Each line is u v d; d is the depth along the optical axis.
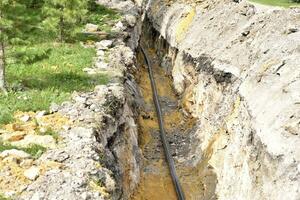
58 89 17.27
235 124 16.97
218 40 24.48
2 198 9.97
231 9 26.22
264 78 16.09
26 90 17.08
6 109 14.65
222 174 16.78
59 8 26.30
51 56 22.53
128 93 20.75
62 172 11.19
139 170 18.41
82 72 20.22
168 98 28.89
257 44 19.45
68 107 15.33
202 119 21.83
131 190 16.12
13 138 12.73
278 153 12.22
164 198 17.34
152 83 30.56
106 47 25.30
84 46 25.44
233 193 15.02
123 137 16.78
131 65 24.98
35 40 25.28
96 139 13.41
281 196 11.35
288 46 16.52
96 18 32.56
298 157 11.46
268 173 12.59
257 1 29.47
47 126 13.73
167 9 42.41
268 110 14.25
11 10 15.73
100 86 17.97
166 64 35.59
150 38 47.22
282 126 12.83
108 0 40.03
